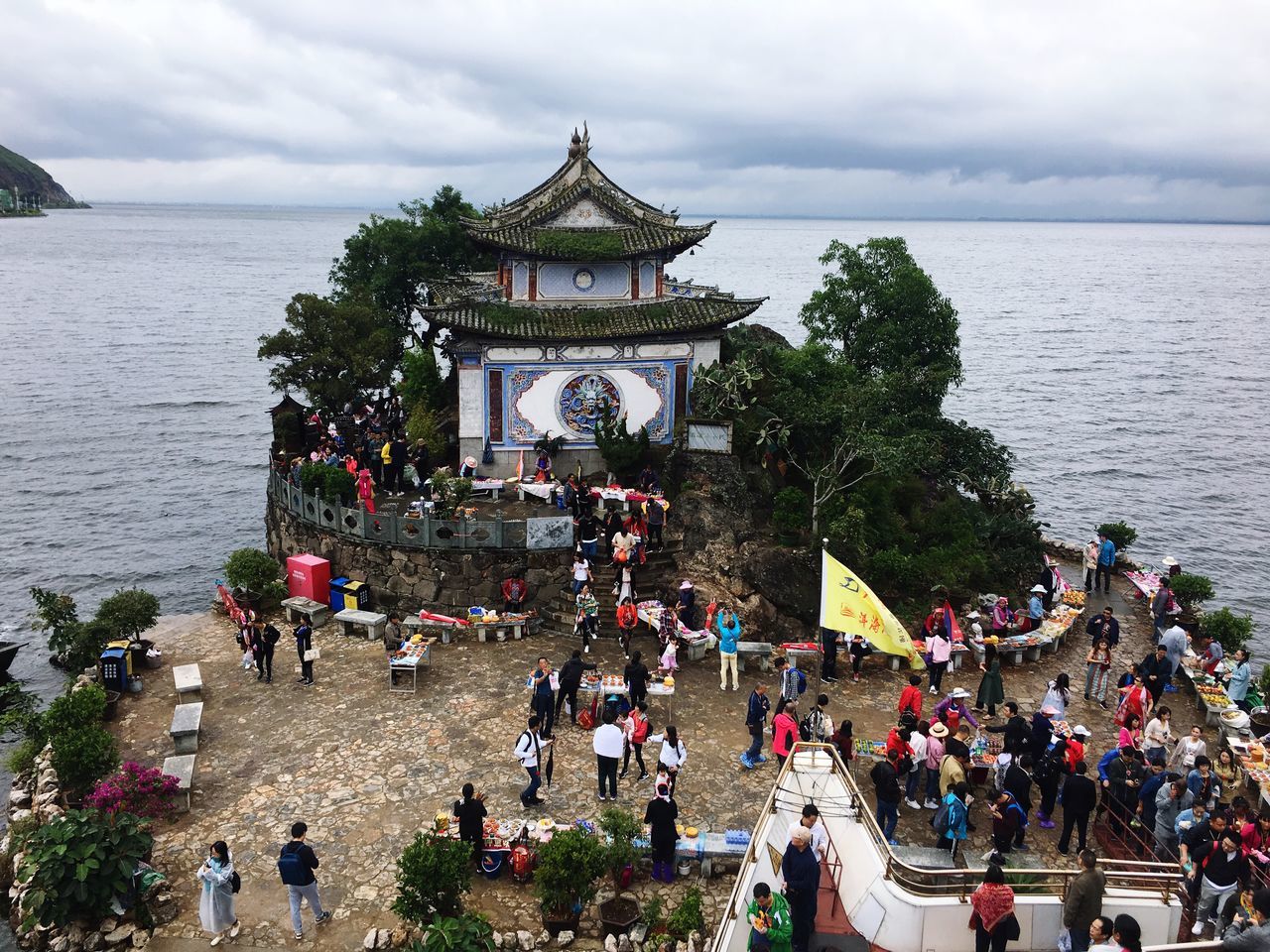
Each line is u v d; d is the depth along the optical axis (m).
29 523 63.94
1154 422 101.94
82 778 23.92
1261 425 101.88
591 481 40.16
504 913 19.94
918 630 34.31
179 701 29.16
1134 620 38.03
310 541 37.62
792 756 21.58
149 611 32.00
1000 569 40.75
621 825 20.27
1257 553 64.31
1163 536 67.19
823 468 38.88
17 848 22.84
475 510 37.22
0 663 39.75
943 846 21.45
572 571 34.38
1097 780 25.16
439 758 25.56
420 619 32.78
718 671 30.64
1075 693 30.67
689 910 18.97
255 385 112.69
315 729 27.11
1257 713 28.94
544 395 40.62
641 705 26.17
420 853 18.91
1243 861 18.52
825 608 24.72
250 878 20.88
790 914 17.47
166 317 168.75
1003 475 48.66
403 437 44.56
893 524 40.31
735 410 40.53
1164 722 23.77
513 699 28.66
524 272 40.88
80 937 19.55
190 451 83.31
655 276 42.12
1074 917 16.98
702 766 25.16
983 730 26.72
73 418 93.31
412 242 57.94
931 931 18.03
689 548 35.41
